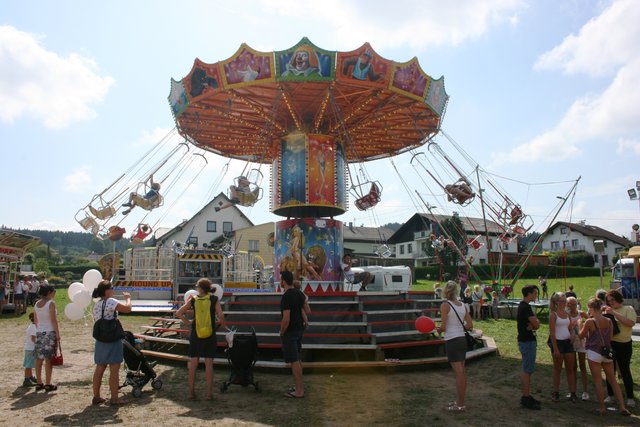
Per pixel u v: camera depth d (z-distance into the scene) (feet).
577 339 24.76
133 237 51.96
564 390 26.27
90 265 195.83
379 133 55.88
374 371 29.55
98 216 47.88
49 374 25.61
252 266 99.04
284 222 47.73
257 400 23.61
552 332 24.06
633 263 71.05
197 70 42.22
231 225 162.61
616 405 23.39
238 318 35.14
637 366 32.65
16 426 19.89
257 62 39.73
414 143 59.52
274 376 28.43
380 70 40.75
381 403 23.17
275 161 50.80
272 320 34.32
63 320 57.26
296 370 23.98
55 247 610.24
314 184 47.83
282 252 47.29
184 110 46.24
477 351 34.83
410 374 29.14
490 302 71.61
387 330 35.12
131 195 48.29
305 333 32.12
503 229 59.72
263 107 48.55
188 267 82.33
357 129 52.06
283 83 41.11
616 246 205.98
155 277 82.79
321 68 39.32
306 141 48.19
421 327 22.49
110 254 87.20
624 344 23.77
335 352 33.04
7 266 71.56
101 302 23.36
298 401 23.39
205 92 42.80
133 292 80.59
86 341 42.37
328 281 45.98
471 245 70.23
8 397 24.34
